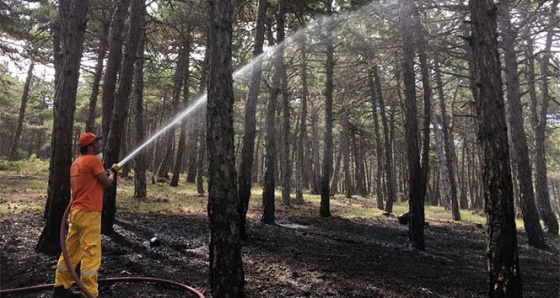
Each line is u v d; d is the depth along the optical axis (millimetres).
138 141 14836
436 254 9328
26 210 10039
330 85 15297
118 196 14852
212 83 4387
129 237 8086
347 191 31500
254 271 6273
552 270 8195
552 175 41188
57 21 16484
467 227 15430
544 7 11719
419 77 18266
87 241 4379
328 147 15156
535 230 11492
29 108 36812
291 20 14062
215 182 4285
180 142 21594
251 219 12453
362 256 8289
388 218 16422
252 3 12969
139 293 4840
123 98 8609
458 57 12406
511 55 12164
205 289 5105
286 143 18531
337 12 12977
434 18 14898
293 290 5410
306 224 12719
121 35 9211
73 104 6555
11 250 6328
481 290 6180
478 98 5152
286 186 18422
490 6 5172
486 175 5035
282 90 18391
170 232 8914
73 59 6555
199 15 16531
